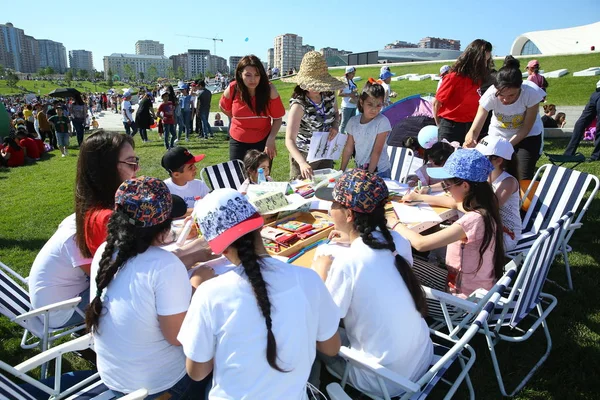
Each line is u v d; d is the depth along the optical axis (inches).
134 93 1998.0
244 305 57.6
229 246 60.9
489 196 102.5
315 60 165.5
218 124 593.3
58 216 252.1
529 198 168.4
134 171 96.0
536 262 93.8
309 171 162.6
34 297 100.4
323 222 121.6
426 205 135.6
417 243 103.4
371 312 72.9
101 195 92.7
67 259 99.0
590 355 112.7
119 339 68.6
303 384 61.9
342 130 354.6
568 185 150.3
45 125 542.3
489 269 106.3
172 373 72.9
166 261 68.4
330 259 87.7
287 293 59.2
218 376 59.5
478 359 113.7
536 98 159.3
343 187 75.0
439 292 92.1
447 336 92.5
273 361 57.3
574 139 295.0
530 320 128.2
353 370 80.4
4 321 138.9
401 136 301.1
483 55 190.7
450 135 210.4
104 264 68.3
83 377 88.8
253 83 173.3
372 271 72.4
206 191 155.3
